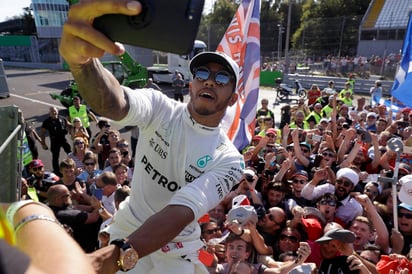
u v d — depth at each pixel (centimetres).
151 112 139
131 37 79
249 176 428
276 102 1811
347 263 295
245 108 493
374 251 340
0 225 47
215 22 3981
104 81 110
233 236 315
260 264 313
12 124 189
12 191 193
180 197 119
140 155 147
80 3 78
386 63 2338
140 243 103
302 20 4131
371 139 679
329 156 577
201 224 339
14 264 38
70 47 83
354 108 1191
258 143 624
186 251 138
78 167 620
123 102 123
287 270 296
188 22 77
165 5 76
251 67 492
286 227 374
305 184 477
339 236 296
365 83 2220
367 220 370
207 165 138
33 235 60
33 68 3697
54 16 3575
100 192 488
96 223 380
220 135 152
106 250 96
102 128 749
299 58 2944
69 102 1429
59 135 821
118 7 73
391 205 416
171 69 2383
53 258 53
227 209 436
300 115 915
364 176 532
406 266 298
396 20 2869
